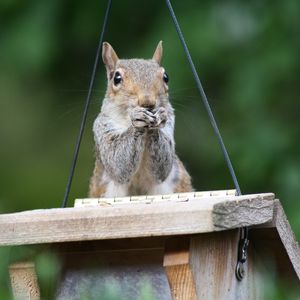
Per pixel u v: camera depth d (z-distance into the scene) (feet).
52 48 43.55
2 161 45.34
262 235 24.39
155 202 23.84
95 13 44.11
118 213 21.65
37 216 22.12
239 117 42.39
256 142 41.60
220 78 42.16
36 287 22.68
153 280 22.24
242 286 24.26
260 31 42.16
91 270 22.77
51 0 43.86
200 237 22.09
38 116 45.34
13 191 44.86
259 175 41.27
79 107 44.65
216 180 42.73
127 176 30.45
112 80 30.55
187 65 41.52
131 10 44.06
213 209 20.92
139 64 30.17
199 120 42.57
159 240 22.36
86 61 44.52
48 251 22.88
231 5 42.75
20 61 43.34
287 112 41.96
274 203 23.48
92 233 21.71
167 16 43.09
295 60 41.52
